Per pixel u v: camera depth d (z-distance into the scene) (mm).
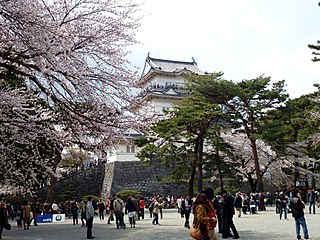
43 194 45281
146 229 19203
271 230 16344
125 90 13328
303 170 41656
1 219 16062
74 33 12305
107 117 13172
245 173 41094
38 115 14242
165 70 63688
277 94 32500
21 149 15828
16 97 12578
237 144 40312
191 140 33125
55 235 18484
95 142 14148
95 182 48875
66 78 11969
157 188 46969
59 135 14047
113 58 13047
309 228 16453
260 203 31609
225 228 13984
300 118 34156
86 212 16547
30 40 10656
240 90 30938
